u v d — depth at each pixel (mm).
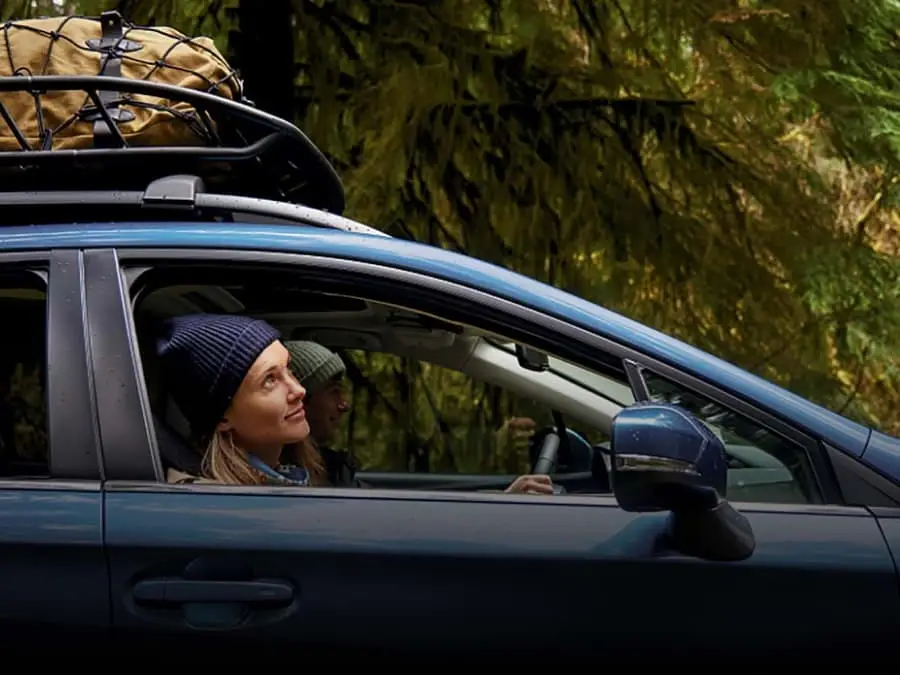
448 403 5004
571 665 2113
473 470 4488
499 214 6098
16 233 2369
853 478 2227
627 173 6168
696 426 1977
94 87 2533
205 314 2627
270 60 5844
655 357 2279
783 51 6004
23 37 2785
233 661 2094
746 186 6254
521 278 2355
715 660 2115
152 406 2402
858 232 6293
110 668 2096
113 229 2369
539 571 2107
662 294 6250
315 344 2885
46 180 2721
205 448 2430
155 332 2451
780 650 2117
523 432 3326
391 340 3092
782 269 6199
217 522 2125
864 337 6199
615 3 6031
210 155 2627
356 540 2115
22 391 2857
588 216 6125
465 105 5980
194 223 2404
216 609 2090
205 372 2383
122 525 2117
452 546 2115
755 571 2117
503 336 2305
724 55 6109
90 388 2221
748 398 2268
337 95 5902
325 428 2902
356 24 5934
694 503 1994
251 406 2389
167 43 2848
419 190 6023
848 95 5871
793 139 6223
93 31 2836
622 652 2109
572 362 2297
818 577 2121
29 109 2699
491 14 6051
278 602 2090
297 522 2129
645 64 6117
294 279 2322
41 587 2092
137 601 2088
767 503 2207
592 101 6109
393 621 2096
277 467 2555
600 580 2105
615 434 1963
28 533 2109
